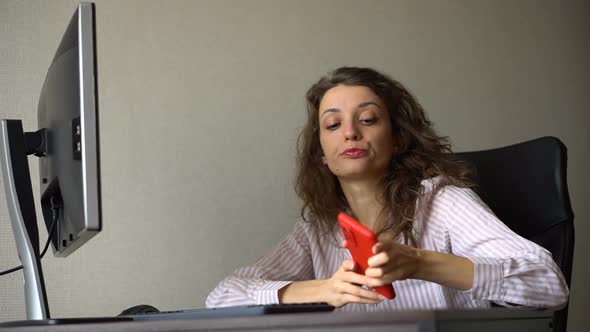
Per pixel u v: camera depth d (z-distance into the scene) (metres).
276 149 2.89
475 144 3.07
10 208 1.45
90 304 2.71
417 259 1.24
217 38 2.90
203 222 2.82
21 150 1.47
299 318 0.83
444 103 3.06
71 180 1.26
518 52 3.16
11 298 2.65
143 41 2.83
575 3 3.23
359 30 3.02
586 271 3.13
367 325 0.81
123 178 2.77
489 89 3.11
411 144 1.83
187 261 2.79
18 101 2.71
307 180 1.95
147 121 2.81
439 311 0.79
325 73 2.96
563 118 3.16
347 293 1.26
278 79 2.92
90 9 1.18
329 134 1.77
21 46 2.74
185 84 2.85
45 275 2.68
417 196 1.74
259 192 2.86
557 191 1.88
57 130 1.37
